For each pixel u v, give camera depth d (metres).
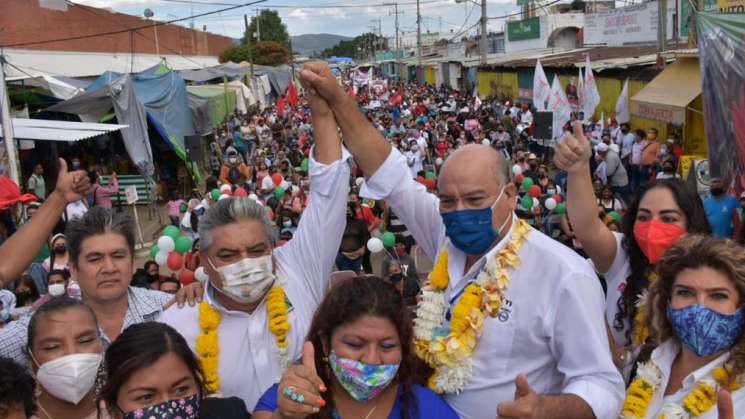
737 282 2.64
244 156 26.38
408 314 2.51
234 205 3.15
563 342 2.73
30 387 2.66
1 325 6.05
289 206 12.05
